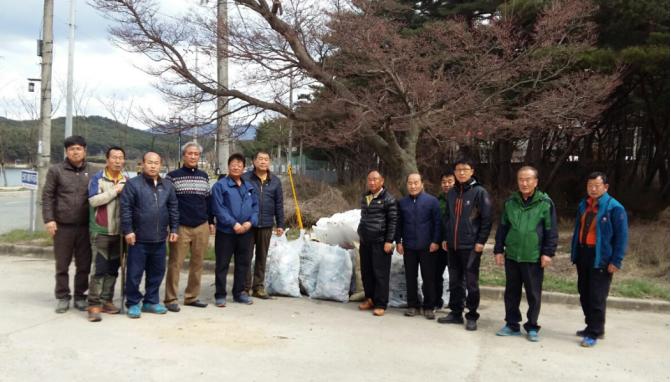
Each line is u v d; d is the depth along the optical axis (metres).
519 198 5.72
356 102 7.98
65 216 6.02
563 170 17.20
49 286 7.36
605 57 10.25
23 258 9.48
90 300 5.80
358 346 5.15
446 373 4.51
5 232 12.60
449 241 6.04
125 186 5.90
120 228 5.96
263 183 7.12
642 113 16.05
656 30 11.86
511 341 5.50
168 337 5.23
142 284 7.67
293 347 5.06
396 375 4.43
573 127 10.62
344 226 7.53
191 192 6.40
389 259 6.43
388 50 8.27
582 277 5.69
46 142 11.22
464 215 5.93
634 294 7.20
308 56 8.39
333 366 4.59
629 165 18.12
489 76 8.45
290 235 11.43
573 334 5.83
